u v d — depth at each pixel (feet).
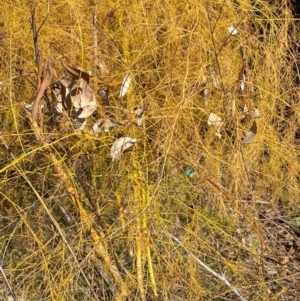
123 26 9.90
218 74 9.87
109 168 9.15
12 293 7.50
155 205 8.59
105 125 8.48
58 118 8.39
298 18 12.14
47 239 9.20
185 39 9.93
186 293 8.50
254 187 10.78
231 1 10.77
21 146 8.49
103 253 8.22
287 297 8.89
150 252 8.74
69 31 9.59
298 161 11.52
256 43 10.80
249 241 9.66
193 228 9.36
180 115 9.11
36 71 8.99
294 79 11.80
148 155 9.13
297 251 10.03
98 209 8.54
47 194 9.46
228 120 9.69
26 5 9.30
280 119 11.27
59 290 7.85
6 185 9.41
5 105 9.36
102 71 9.16
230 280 8.99
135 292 8.26
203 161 10.13
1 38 9.25
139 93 9.25
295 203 11.19
